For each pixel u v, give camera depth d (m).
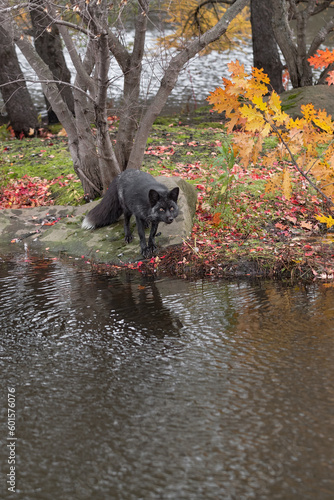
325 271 6.11
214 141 11.71
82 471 3.07
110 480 2.99
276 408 3.56
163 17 9.43
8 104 15.00
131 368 4.22
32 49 8.38
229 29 17.64
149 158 10.52
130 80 8.16
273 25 14.35
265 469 3.00
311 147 5.23
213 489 2.87
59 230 7.98
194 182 8.99
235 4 7.87
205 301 5.54
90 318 5.23
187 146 11.42
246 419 3.46
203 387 3.88
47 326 5.08
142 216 6.67
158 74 8.44
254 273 6.29
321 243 6.82
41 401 3.80
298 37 14.23
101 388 3.94
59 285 6.20
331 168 5.19
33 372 4.23
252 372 4.05
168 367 4.20
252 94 4.67
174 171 9.72
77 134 8.84
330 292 5.59
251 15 15.60
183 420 3.49
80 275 6.55
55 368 4.28
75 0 6.68
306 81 14.50
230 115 5.12
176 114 16.73
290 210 7.99
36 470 3.10
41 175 10.56
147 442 3.29
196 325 4.96
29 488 2.96
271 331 4.74
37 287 6.15
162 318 5.16
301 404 3.59
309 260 6.33
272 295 5.61
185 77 24.03
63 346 4.66
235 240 7.12
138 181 6.94
